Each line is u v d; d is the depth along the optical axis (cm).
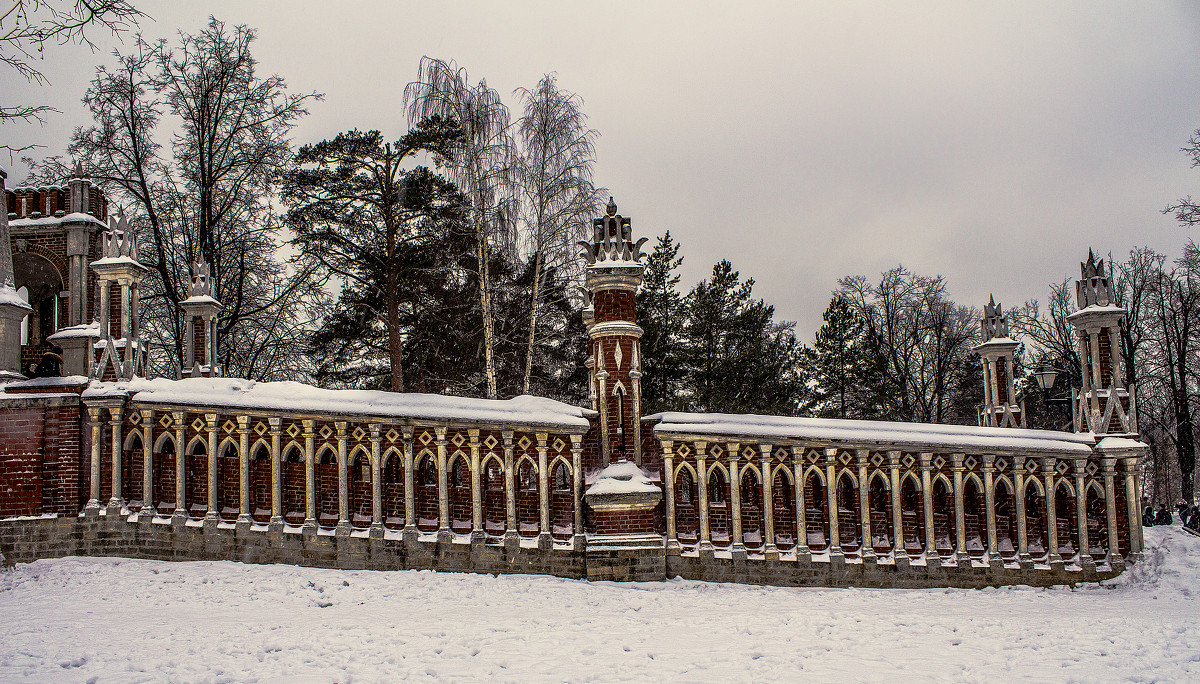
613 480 1433
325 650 927
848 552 1501
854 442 1505
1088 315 1681
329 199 2798
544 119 2322
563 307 2766
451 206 2673
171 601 1182
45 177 2595
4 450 1430
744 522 1499
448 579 1363
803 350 3922
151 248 2728
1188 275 3562
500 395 2917
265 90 2764
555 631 1046
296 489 1447
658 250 3550
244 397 1444
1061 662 918
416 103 2292
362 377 3008
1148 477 4209
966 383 4359
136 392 1451
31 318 1938
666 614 1183
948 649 980
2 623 1036
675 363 3281
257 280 2931
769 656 932
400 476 1458
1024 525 1555
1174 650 976
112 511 1429
